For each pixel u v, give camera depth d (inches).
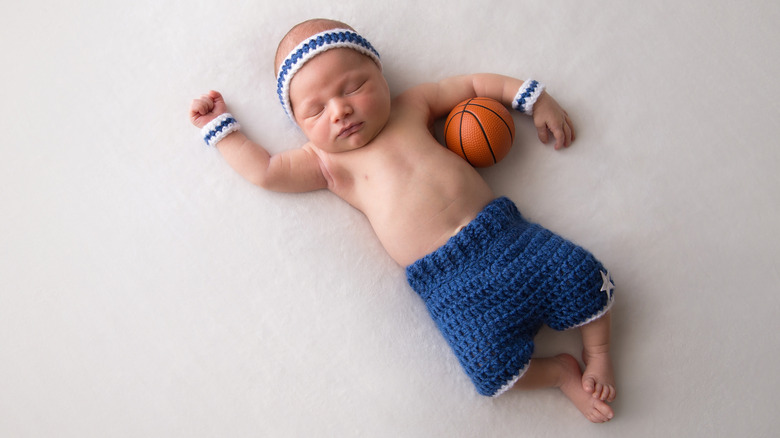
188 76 72.2
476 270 63.2
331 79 62.5
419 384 68.8
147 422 68.1
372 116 64.2
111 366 68.8
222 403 68.5
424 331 70.0
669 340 69.1
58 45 72.0
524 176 71.9
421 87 70.8
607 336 65.7
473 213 65.4
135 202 70.9
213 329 69.6
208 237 70.7
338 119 62.6
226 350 69.2
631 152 72.0
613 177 71.8
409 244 65.9
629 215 71.2
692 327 69.2
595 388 65.4
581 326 66.0
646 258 70.5
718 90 73.0
